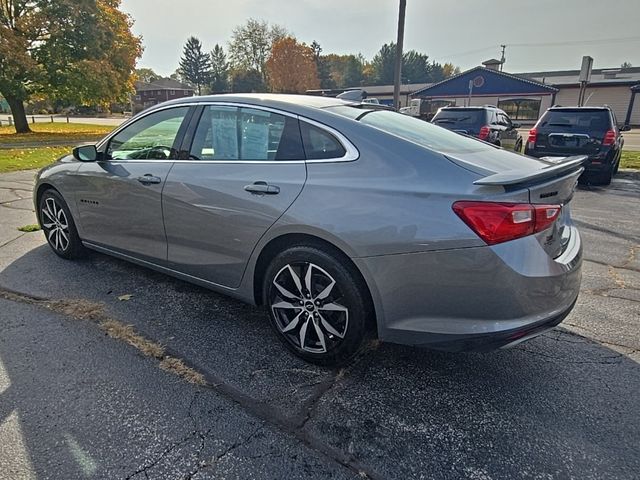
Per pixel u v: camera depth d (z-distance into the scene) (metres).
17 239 4.50
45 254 4.07
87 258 3.97
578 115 8.14
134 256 3.29
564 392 2.21
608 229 5.25
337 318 2.30
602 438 1.90
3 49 19.91
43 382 2.21
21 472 1.67
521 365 2.45
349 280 2.19
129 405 2.06
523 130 27.27
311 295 2.35
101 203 3.37
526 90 31.31
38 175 3.96
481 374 2.37
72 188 3.59
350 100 2.99
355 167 2.20
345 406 2.10
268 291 2.52
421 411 2.07
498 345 1.96
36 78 22.02
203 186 2.65
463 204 1.91
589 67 11.09
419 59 78.00
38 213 4.05
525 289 1.90
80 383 2.21
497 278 1.88
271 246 2.46
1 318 2.85
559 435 1.92
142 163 3.07
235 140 2.65
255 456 1.78
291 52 55.34
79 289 3.32
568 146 8.14
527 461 1.77
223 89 73.88
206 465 1.73
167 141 2.98
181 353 2.52
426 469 1.73
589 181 8.53
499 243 1.87
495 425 1.98
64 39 22.22
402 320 2.11
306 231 2.25
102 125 33.25
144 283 3.46
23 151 13.16
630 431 1.95
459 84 33.44
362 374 2.37
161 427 1.93
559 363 2.47
